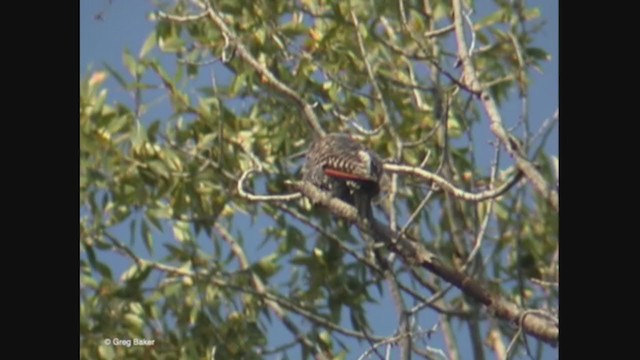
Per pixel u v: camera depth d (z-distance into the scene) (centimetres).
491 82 1712
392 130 1759
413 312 1614
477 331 1650
